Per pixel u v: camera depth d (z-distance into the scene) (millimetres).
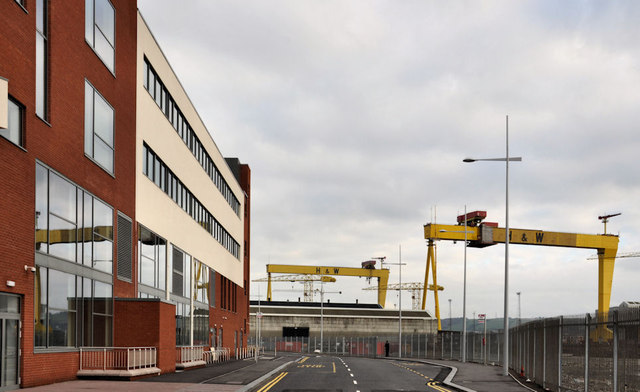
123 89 30844
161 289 37000
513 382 29594
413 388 26844
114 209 29391
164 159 37969
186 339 43375
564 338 22500
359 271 156250
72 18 24922
